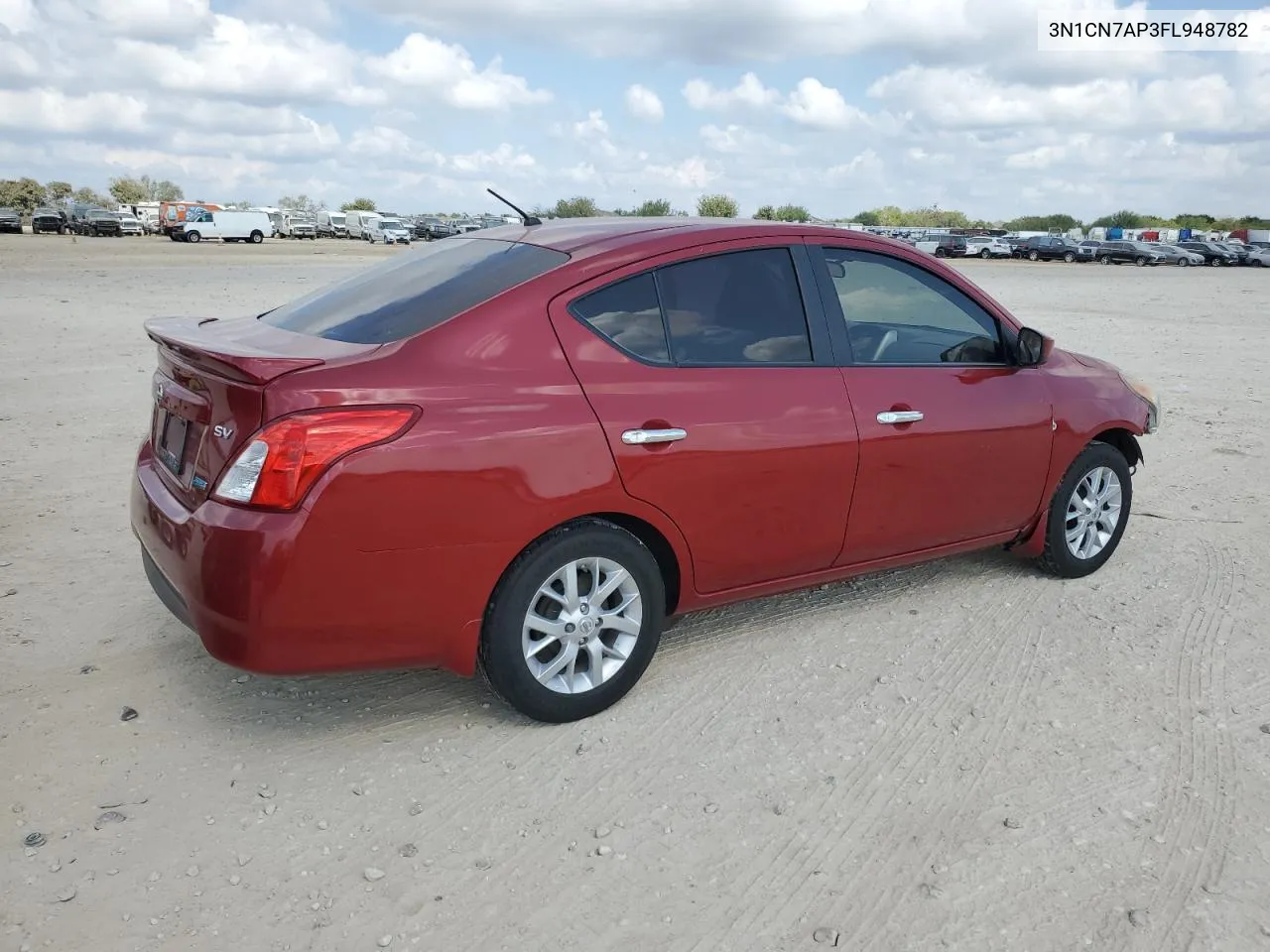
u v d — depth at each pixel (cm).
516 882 280
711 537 378
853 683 399
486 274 363
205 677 392
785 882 282
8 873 277
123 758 335
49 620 438
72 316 1518
